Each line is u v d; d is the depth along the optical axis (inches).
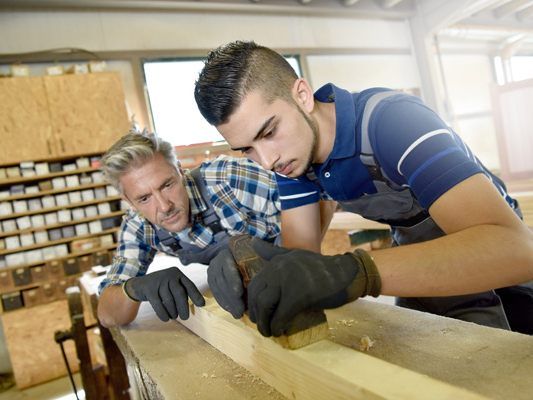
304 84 33.0
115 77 142.1
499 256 24.9
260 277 25.9
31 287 132.6
